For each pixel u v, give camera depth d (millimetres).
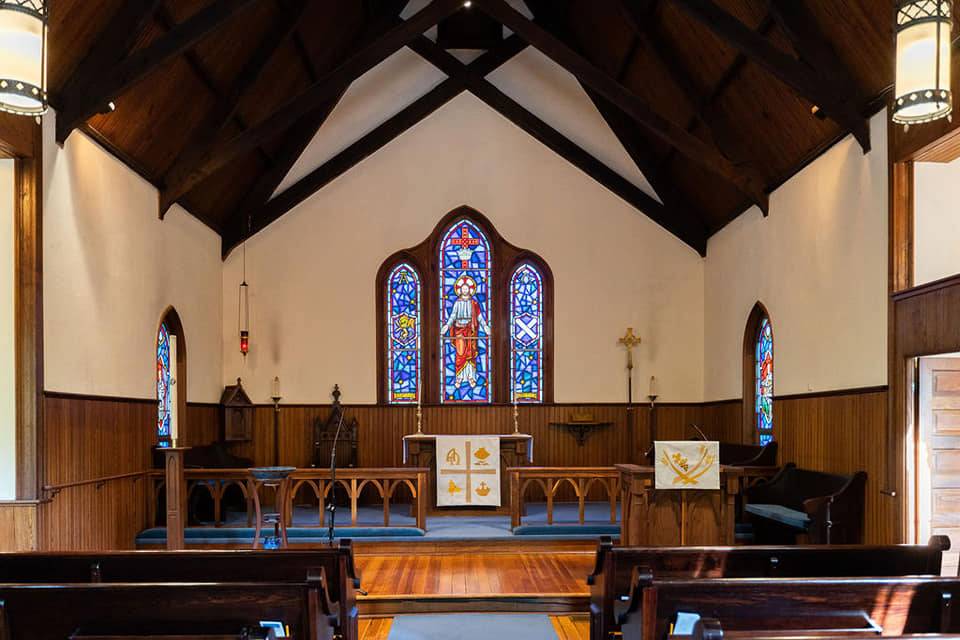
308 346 11852
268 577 4359
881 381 6992
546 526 8586
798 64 7289
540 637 5918
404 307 12047
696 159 9555
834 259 7953
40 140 6617
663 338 12117
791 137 8680
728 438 11078
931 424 6617
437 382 11977
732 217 10945
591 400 12008
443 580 7164
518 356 12070
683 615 3416
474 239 12102
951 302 5906
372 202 12031
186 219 10273
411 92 11617
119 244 8227
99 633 3332
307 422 11789
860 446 7352
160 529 8547
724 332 11305
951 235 6746
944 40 4059
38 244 6559
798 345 8867
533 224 12094
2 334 6484
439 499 9617
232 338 11781
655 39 9289
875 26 6508
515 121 11875
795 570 4383
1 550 6395
